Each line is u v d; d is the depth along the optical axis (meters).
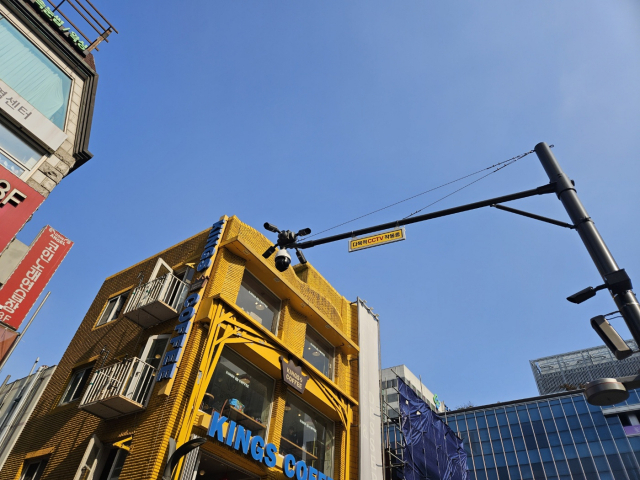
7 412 21.36
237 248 18.42
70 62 16.33
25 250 14.44
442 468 28.11
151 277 18.72
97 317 21.16
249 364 17.38
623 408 61.38
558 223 5.33
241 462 15.19
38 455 16.58
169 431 13.38
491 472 64.12
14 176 13.55
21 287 13.91
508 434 66.38
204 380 14.62
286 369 17.86
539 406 67.00
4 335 13.20
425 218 5.99
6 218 13.05
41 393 19.94
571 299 4.90
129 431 14.22
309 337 21.34
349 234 6.35
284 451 17.14
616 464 57.59
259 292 19.36
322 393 19.64
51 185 14.57
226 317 16.34
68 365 19.84
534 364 93.94
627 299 4.41
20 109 14.12
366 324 25.00
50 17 15.80
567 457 60.84
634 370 81.88
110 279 23.30
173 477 12.60
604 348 88.75
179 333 15.66
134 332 18.05
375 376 23.52
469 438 68.56
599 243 4.68
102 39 17.89
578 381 86.12
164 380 14.61
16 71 14.48
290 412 18.31
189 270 18.44
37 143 14.52
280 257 6.51
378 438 21.30
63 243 15.42
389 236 6.12
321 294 23.03
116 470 13.83
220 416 14.50
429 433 28.48
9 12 14.67
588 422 62.47
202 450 14.42
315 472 17.09
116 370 15.28
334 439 19.97
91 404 14.35
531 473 61.62
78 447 15.38
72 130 15.74
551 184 5.33
